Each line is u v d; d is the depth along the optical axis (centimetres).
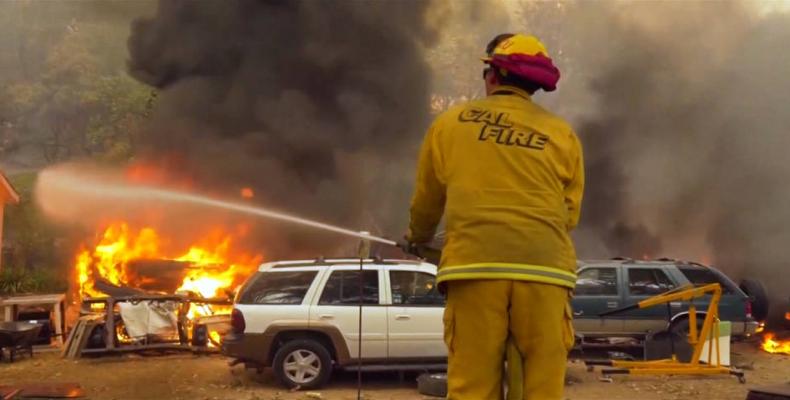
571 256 255
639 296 1333
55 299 1412
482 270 245
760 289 1418
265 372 1159
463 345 249
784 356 1417
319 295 1074
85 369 1184
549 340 245
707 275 1352
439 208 271
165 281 1466
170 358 1270
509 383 246
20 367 1200
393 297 1084
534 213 248
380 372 1161
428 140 268
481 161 254
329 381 1116
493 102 264
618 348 1393
